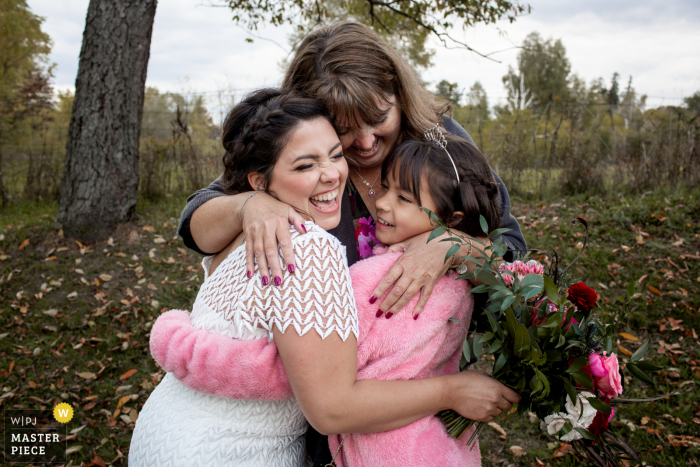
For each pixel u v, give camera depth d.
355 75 1.41
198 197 1.51
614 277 4.62
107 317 4.44
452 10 7.11
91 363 3.84
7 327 4.29
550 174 7.37
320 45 1.47
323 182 1.25
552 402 1.20
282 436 1.26
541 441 3.03
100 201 5.63
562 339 1.16
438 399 1.19
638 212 5.73
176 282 4.97
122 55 5.64
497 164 7.73
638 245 5.17
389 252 1.39
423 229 1.40
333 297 1.07
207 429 1.17
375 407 1.08
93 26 5.57
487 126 8.80
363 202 1.67
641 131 7.99
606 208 6.14
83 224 5.60
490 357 3.82
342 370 1.04
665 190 6.48
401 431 1.18
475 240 1.28
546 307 1.24
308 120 1.23
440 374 1.38
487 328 1.53
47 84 13.80
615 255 5.00
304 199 1.25
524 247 1.77
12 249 5.36
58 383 3.63
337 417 1.04
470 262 1.35
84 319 4.41
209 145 8.01
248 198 1.27
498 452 2.98
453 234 1.32
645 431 2.97
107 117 5.62
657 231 5.41
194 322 1.23
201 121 8.38
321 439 1.34
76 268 5.14
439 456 1.20
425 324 1.24
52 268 5.13
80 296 4.73
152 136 8.18
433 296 1.28
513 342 1.20
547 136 7.84
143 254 5.45
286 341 1.03
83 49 5.63
